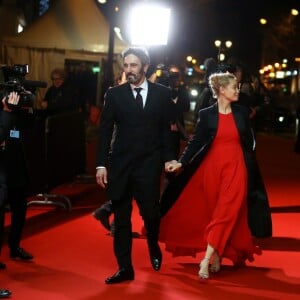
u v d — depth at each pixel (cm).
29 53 2038
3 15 2739
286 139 2681
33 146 901
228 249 645
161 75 860
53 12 2080
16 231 684
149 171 604
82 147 1149
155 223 624
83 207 1002
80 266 668
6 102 572
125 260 616
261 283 620
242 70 816
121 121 607
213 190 635
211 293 587
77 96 1165
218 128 634
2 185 604
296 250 748
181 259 696
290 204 1059
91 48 2059
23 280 617
